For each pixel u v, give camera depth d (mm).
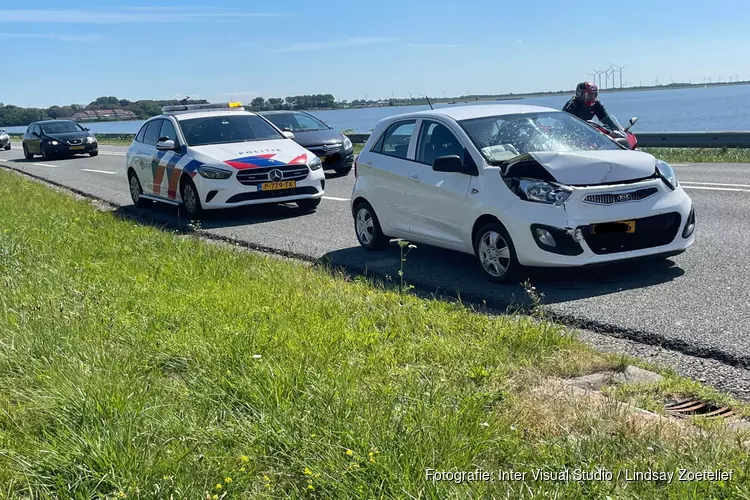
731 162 16953
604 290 6750
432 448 3344
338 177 17656
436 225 7984
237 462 3416
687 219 7188
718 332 5406
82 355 4809
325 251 9328
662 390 4258
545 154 7195
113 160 27812
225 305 6113
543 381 4418
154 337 5250
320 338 5129
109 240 9500
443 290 7141
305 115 19219
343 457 3350
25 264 7949
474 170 7477
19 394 4297
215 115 13852
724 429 3613
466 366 4605
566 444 3436
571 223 6781
